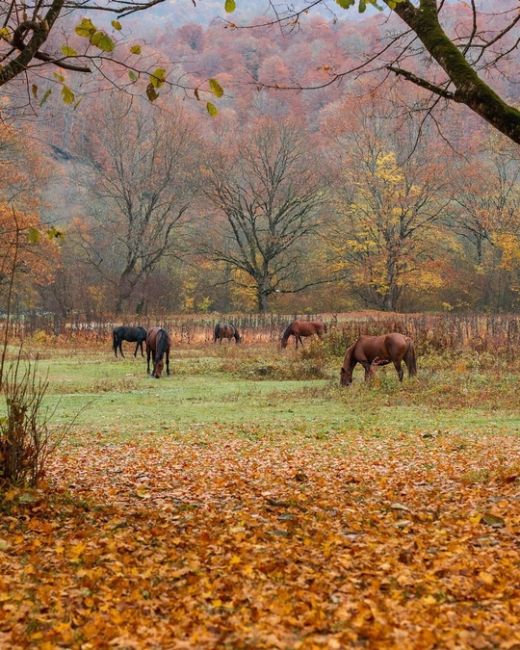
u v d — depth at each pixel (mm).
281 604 4746
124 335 32625
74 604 4949
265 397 20906
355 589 5133
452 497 8375
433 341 29328
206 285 68938
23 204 54250
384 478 9570
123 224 67938
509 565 5570
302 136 64125
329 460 11438
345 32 64125
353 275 67688
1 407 18141
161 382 24766
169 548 6305
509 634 4207
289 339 41219
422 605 4738
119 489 9109
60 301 54250
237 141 65812
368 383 22297
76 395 21359
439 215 66312
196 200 66438
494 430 14750
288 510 7793
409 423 15953
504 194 65875
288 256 72938
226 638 4273
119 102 60562
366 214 63438
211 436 14477
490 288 66688
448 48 7676
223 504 8195
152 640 4242
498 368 24125
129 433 14984
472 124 52281
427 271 62875
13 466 7973
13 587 5234
